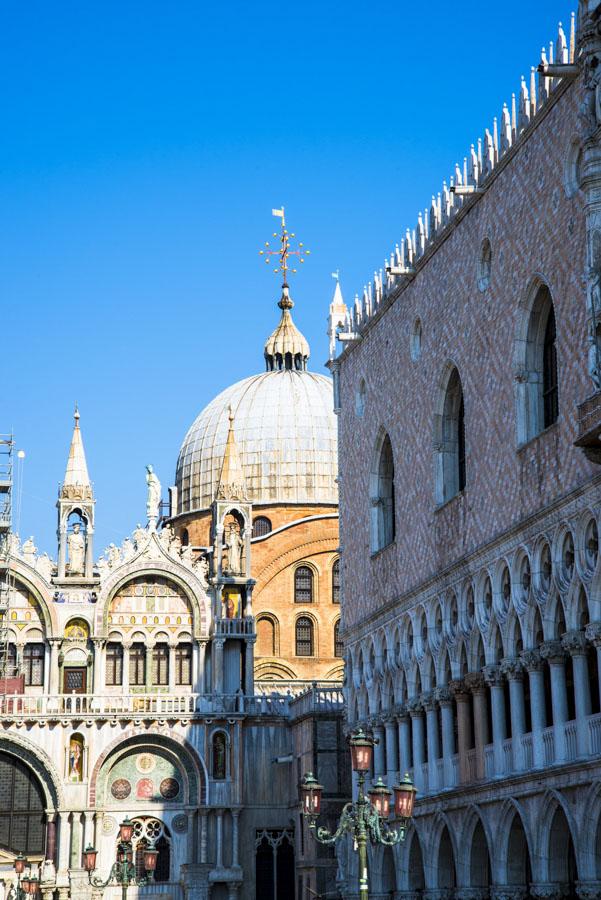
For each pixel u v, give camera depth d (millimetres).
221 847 87000
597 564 45812
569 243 48844
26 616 90562
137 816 87250
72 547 92500
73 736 87000
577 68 47656
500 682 54375
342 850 71938
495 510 54812
